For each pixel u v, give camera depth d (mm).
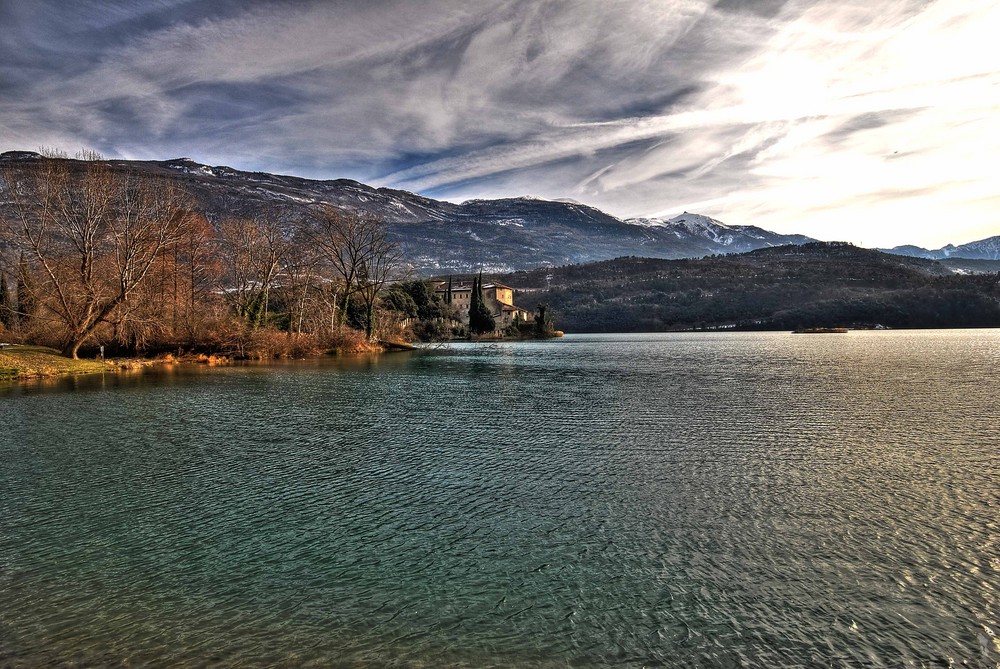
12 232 45062
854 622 8375
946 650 7719
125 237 50219
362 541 11367
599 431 21484
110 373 45062
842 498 13508
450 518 12555
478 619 8578
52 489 14617
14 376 39781
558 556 10617
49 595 9281
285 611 8836
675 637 8094
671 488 14430
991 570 9828
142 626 8398
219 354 60438
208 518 12617
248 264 71375
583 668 7453
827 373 43375
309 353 68375
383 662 7574
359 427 22469
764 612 8664
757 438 20016
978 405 26797
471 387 35781
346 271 80812
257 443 19688
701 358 63625
